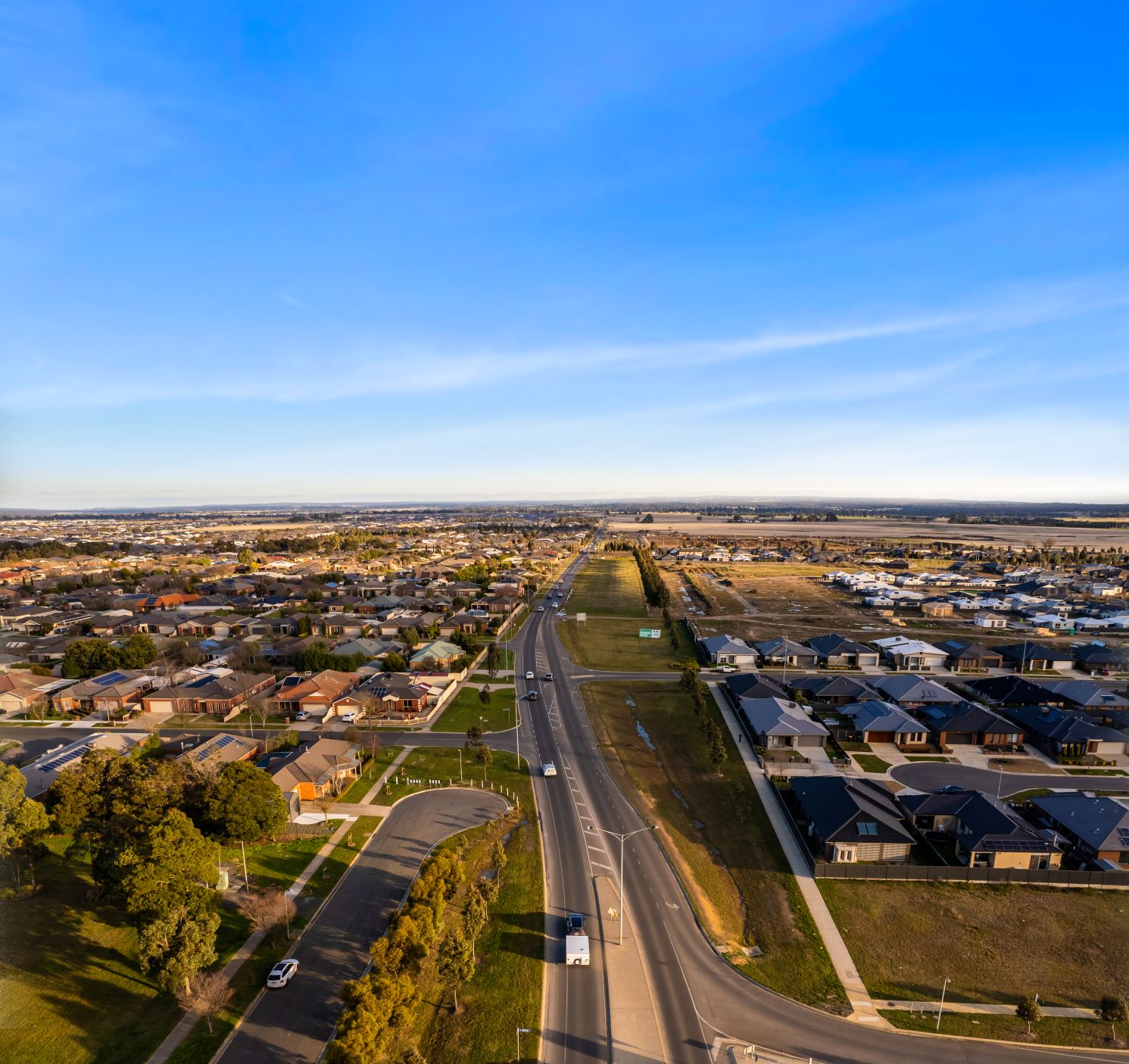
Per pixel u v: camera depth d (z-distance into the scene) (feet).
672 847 174.09
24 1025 107.76
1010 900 153.79
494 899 144.66
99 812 156.35
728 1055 108.88
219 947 130.62
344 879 155.43
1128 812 176.24
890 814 181.16
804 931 141.79
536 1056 107.76
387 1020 102.06
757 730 246.06
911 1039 113.29
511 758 229.25
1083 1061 109.40
